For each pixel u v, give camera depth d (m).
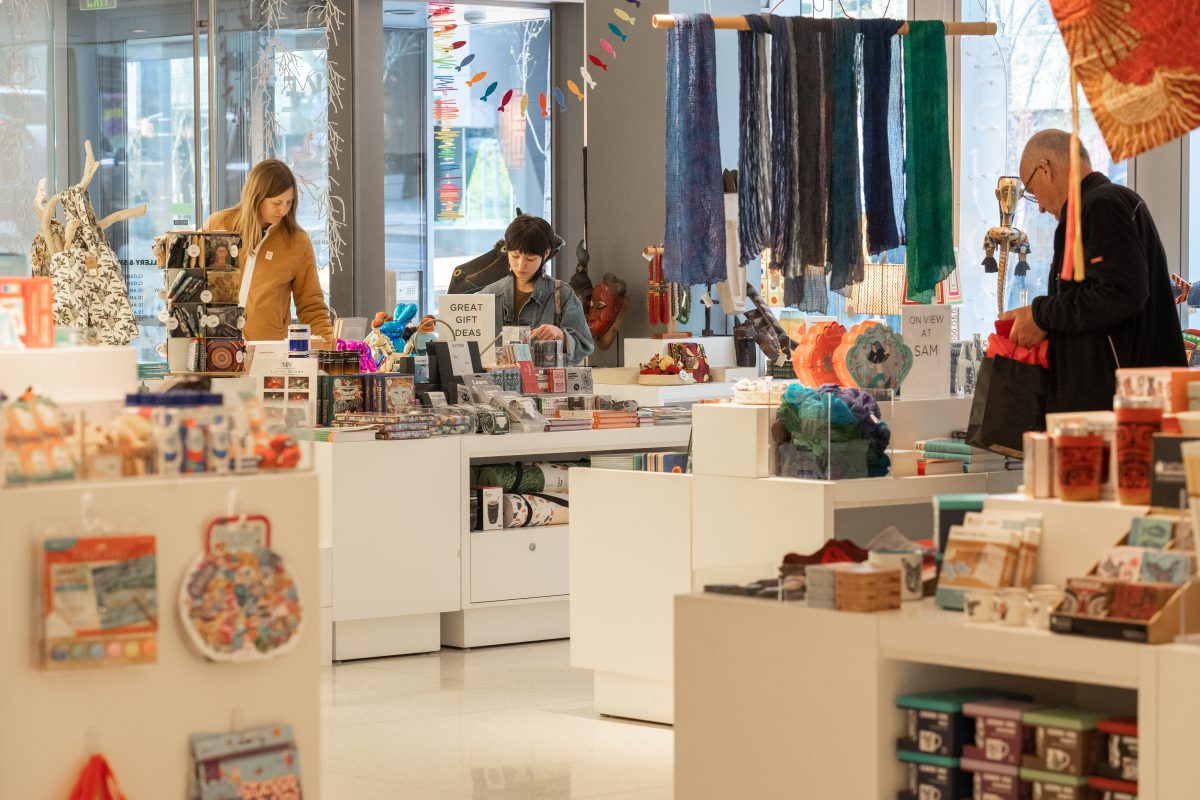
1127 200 5.84
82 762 3.75
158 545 3.86
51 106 12.05
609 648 6.95
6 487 3.69
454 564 8.50
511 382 9.13
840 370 6.38
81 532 3.73
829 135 7.40
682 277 7.41
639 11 12.20
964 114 11.41
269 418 4.25
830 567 4.47
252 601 3.97
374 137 12.45
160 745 3.87
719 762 4.63
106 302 7.39
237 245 6.89
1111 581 3.93
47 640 3.66
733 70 11.85
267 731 3.99
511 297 10.05
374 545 8.24
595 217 12.59
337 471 8.10
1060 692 4.60
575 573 7.06
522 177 13.12
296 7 12.31
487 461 9.11
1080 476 4.33
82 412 3.96
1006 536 4.36
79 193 7.44
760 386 6.43
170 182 12.28
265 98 12.27
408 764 6.20
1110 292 5.64
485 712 7.12
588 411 9.09
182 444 3.94
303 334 7.84
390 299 11.65
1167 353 5.95
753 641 4.55
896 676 4.32
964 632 4.10
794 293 7.48
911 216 7.46
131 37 12.17
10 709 3.67
